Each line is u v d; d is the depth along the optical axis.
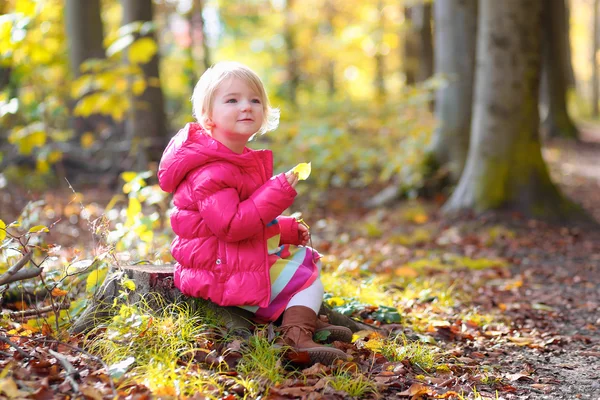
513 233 7.52
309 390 2.74
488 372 3.40
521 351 3.90
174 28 18.11
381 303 4.44
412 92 10.53
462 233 7.70
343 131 9.93
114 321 3.04
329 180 11.26
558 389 3.21
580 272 6.24
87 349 3.07
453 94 9.92
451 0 9.84
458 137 9.91
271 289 3.10
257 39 24.86
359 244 7.12
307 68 25.58
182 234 3.04
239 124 3.00
